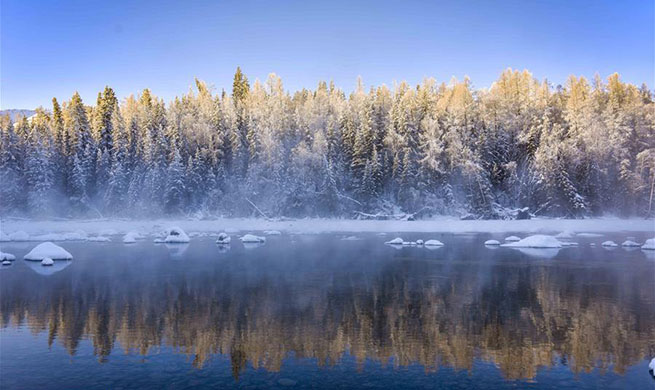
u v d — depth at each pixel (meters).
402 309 12.69
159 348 9.35
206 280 17.56
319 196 59.69
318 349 9.25
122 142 67.00
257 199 60.47
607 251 28.00
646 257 24.67
